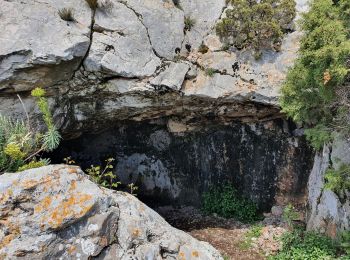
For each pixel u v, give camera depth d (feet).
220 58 26.78
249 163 31.60
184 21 27.30
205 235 28.55
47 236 15.93
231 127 30.89
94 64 23.66
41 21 22.68
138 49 25.11
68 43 22.62
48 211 16.19
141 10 25.79
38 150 21.26
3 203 15.99
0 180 16.46
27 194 16.35
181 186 33.96
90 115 26.86
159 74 25.39
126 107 26.76
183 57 26.73
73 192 16.83
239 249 26.32
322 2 18.35
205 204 32.42
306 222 27.61
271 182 31.24
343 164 20.63
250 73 26.58
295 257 22.47
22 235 15.79
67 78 23.90
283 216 28.09
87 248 16.26
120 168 34.37
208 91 26.14
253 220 30.73
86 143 32.55
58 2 23.71
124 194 18.80
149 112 28.12
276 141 30.27
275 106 26.84
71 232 16.33
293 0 26.81
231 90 26.22
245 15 26.13
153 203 34.40
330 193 23.68
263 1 26.53
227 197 31.78
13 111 23.38
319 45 17.99
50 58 22.17
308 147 29.25
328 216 23.85
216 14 28.09
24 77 22.50
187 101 26.99
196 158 32.81
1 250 15.33
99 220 16.65
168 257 17.51
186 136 32.14
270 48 26.94
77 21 23.80
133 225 17.35
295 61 22.30
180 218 32.07
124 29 24.89
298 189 30.40
